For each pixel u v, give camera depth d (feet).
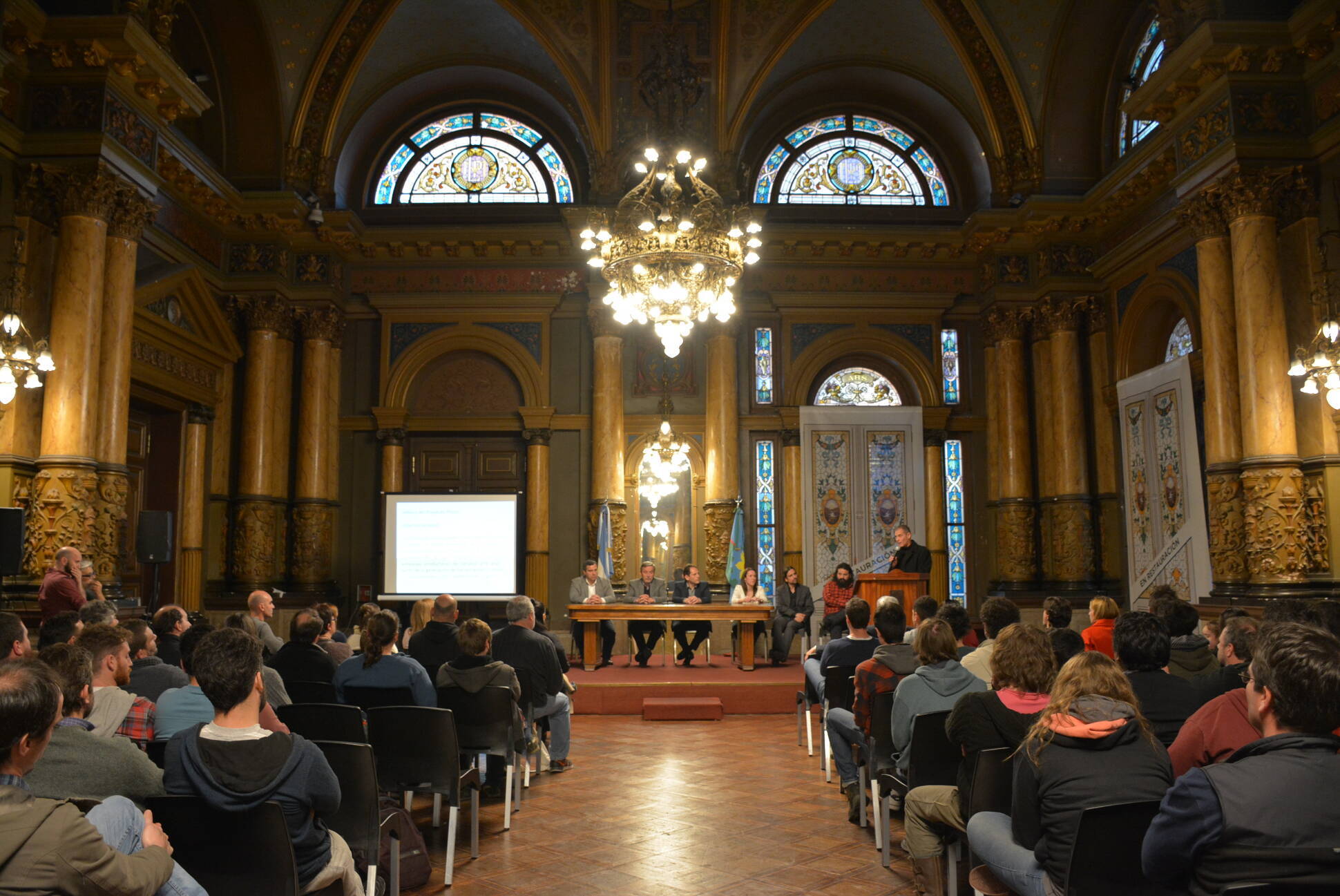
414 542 45.27
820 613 48.62
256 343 45.42
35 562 28.91
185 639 15.69
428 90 51.19
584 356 50.55
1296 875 6.71
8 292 29.09
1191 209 34.60
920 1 45.19
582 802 21.15
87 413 30.09
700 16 45.75
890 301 50.44
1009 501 47.91
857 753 18.88
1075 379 46.39
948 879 14.33
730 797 21.65
